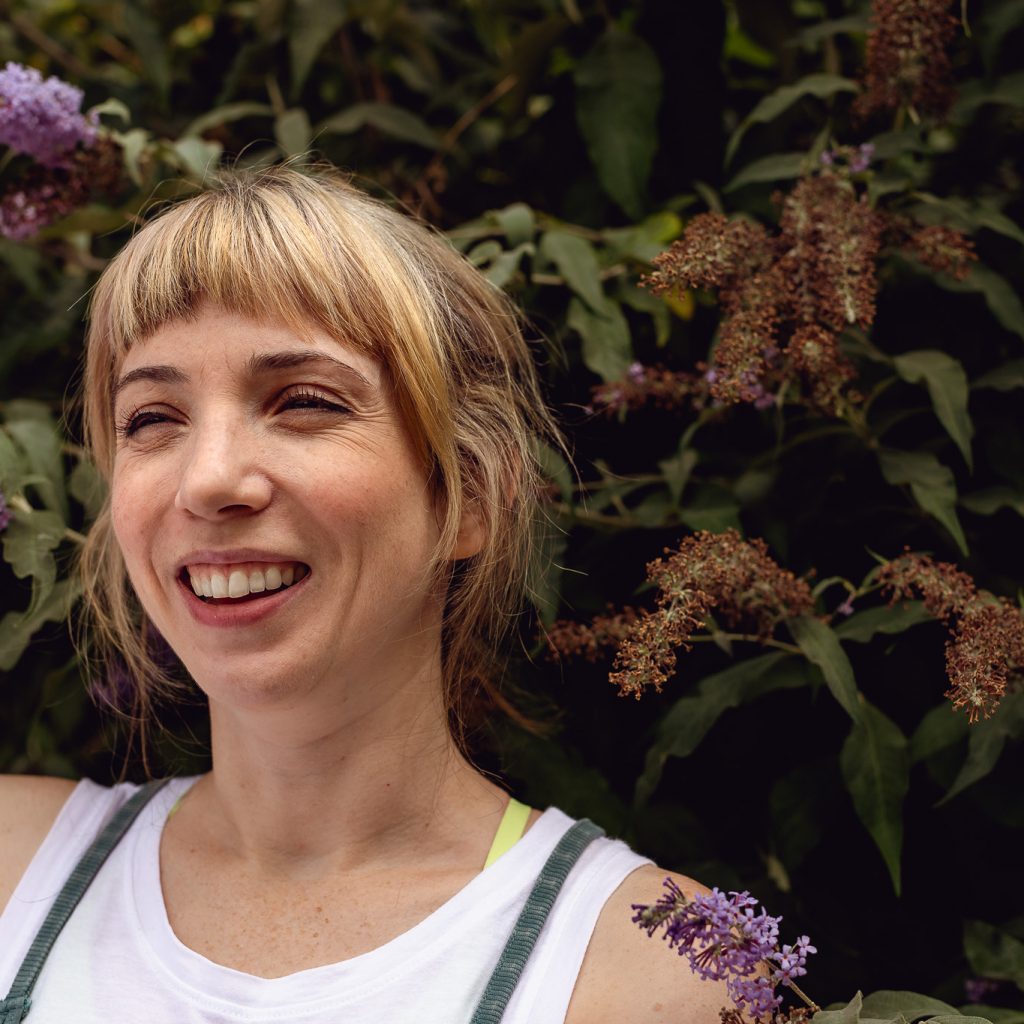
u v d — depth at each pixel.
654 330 1.54
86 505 1.42
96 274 1.71
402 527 1.10
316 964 1.07
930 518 1.36
